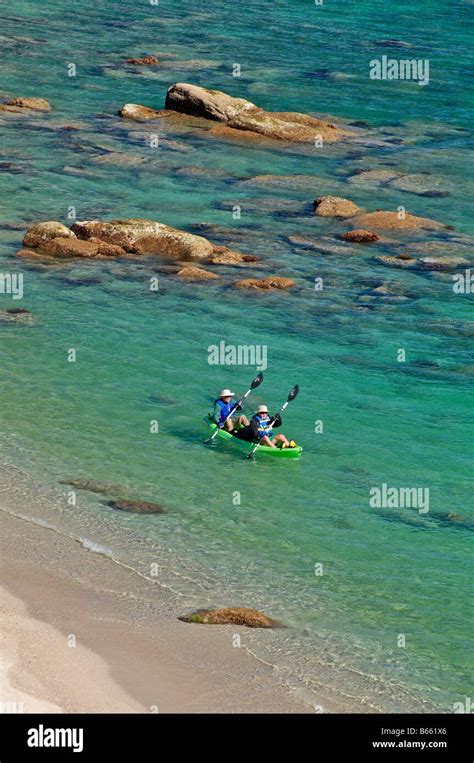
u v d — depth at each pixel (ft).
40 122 218.79
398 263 156.15
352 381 116.67
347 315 136.77
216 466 95.71
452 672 65.82
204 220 170.19
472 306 141.28
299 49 301.63
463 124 236.84
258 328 131.03
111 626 67.97
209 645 66.74
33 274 146.20
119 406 107.55
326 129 223.71
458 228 171.94
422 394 113.91
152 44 295.89
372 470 96.22
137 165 196.44
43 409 105.70
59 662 62.85
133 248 156.35
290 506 88.63
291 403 110.22
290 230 168.25
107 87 250.37
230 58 285.84
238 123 221.46
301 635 69.05
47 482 90.27
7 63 263.49
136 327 129.29
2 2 334.03
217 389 112.78
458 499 91.15
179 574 76.28
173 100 230.89
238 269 151.64
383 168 202.90
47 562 76.33
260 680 63.00
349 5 374.63
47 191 178.91
